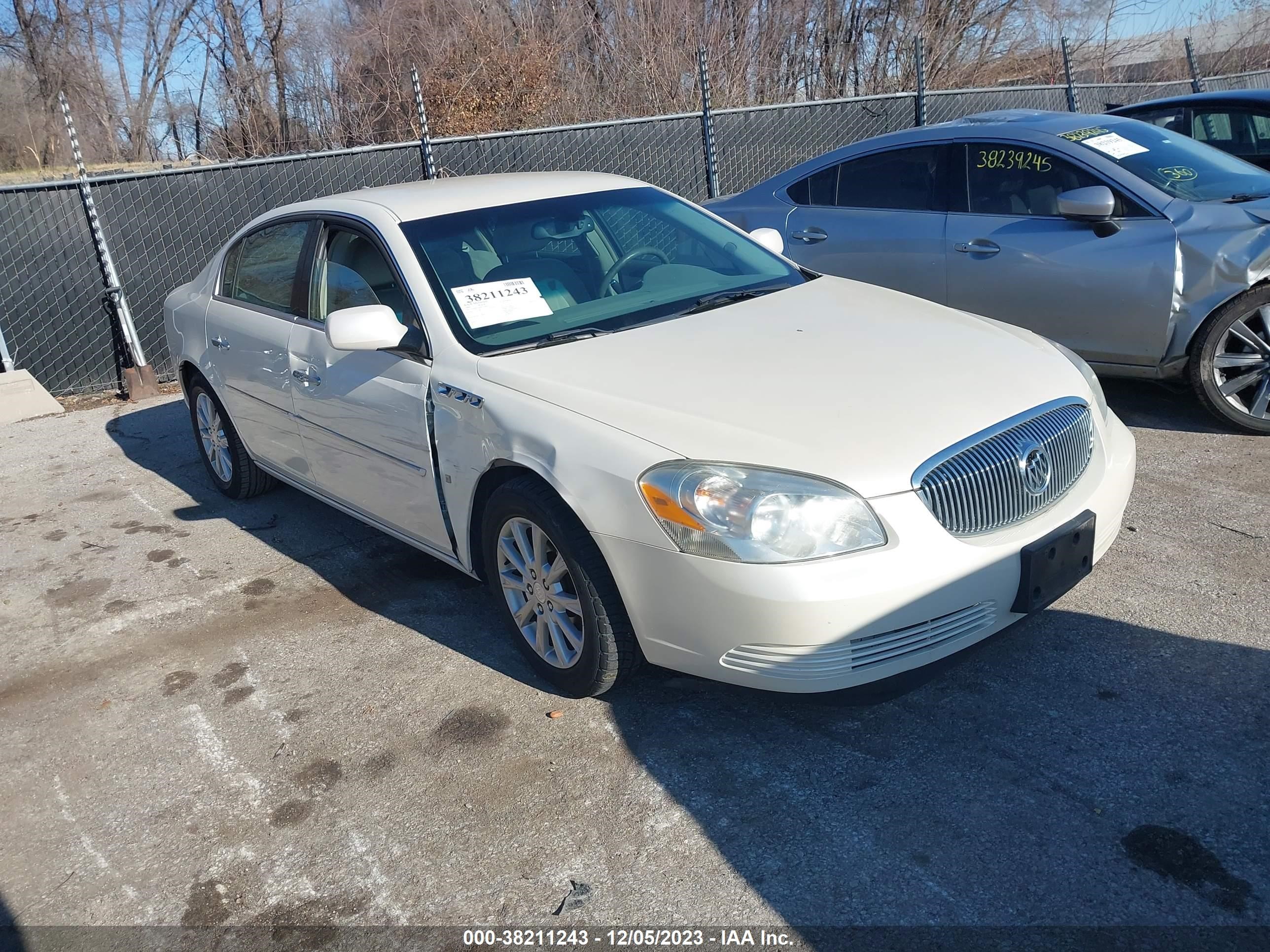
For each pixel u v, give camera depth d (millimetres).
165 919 2721
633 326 3742
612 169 10336
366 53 17234
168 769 3373
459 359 3605
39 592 4848
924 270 5953
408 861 2822
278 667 3936
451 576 4582
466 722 3428
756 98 15766
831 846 2691
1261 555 3963
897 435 2912
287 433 4746
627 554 2979
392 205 4238
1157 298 5117
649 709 3387
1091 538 3143
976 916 2420
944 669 2930
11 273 8383
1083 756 2932
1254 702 3088
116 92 23438
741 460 2840
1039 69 17547
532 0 15992
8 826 3182
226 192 8891
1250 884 2428
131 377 8523
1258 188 5469
